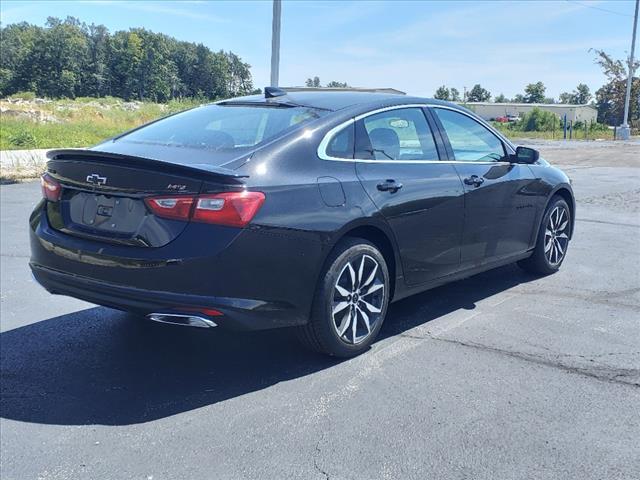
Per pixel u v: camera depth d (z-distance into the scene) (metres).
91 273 3.66
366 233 4.23
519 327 4.73
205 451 3.11
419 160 4.59
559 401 3.55
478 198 4.96
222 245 3.41
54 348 4.42
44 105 48.75
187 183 3.43
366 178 4.11
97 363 4.17
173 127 4.47
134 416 3.47
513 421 3.34
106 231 3.66
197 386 3.82
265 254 3.54
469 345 4.38
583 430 3.24
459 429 3.26
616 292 5.61
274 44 13.09
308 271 3.75
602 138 45.62
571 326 4.74
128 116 37.56
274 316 3.66
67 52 130.75
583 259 6.84
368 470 2.92
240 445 3.15
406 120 4.65
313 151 3.93
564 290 5.68
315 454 3.06
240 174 3.53
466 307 5.21
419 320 4.90
